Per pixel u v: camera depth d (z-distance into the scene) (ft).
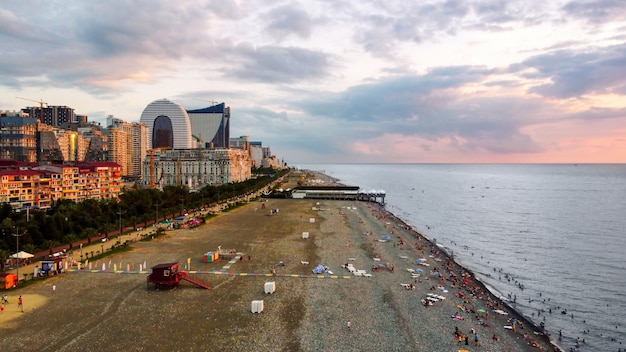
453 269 430.61
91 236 513.04
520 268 459.32
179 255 446.60
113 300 311.47
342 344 248.93
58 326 265.54
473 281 393.91
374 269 404.16
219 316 284.61
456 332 267.18
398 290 346.33
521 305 343.87
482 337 265.54
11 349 234.58
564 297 366.84
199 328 265.54
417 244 547.49
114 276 369.91
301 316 287.48
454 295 342.85
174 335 255.09
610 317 323.57
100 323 270.87
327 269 401.08
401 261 444.14
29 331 257.75
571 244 588.09
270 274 381.19
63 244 472.85
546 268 459.73
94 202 607.78
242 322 275.80
